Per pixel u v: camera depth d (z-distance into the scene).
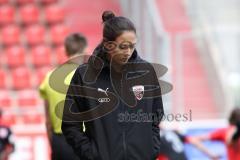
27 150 41.78
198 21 55.47
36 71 58.94
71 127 16.19
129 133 15.85
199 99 50.44
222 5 57.00
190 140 31.20
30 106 53.25
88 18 62.78
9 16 62.97
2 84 57.72
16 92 57.19
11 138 33.06
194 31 54.22
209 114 49.41
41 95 23.61
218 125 41.38
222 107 50.31
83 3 63.72
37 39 61.41
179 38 48.56
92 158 15.77
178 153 30.16
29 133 41.91
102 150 15.73
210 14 56.28
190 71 52.00
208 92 51.00
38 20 62.91
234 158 32.50
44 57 59.66
